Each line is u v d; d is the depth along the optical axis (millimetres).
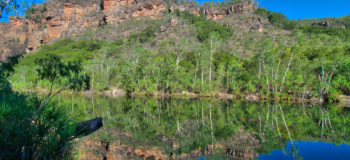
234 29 98875
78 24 131500
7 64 7441
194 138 11555
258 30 97812
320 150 8883
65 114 6363
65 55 73375
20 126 5070
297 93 33562
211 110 23141
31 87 40281
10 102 4961
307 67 38250
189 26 97625
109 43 104625
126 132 12695
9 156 4918
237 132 12828
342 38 85562
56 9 132500
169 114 20266
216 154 8906
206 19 122062
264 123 15438
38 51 104688
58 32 130250
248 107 25375
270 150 9172
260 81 36156
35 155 5375
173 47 71125
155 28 105750
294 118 17312
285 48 36594
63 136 5820
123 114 19844
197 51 46562
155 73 44469
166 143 10570
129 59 51312
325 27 107562
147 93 44031
